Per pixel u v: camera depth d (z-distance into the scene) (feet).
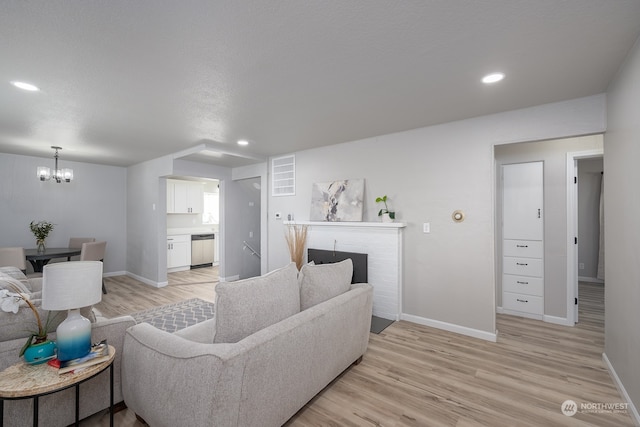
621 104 6.56
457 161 10.37
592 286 16.65
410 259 11.42
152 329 5.59
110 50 5.88
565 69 6.72
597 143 10.48
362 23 5.08
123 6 4.60
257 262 20.56
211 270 22.17
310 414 6.09
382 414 6.10
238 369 4.38
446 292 10.59
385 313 11.83
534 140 9.05
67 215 17.93
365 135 12.19
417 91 7.91
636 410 5.83
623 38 5.52
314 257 14.01
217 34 5.39
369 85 7.54
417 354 8.73
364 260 12.29
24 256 12.98
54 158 17.13
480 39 5.56
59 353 4.80
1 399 4.15
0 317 5.10
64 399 5.47
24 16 4.80
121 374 6.07
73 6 4.58
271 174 16.39
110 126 10.89
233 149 14.67
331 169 13.83
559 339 9.73
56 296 4.68
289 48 5.86
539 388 7.01
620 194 6.65
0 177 15.80
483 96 8.24
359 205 12.57
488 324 9.78
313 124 10.71
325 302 6.75
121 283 17.78
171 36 5.43
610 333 7.52
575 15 4.86
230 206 18.76
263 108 9.12
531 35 5.44
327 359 6.52
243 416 4.56
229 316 5.06
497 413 6.14
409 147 11.45
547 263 11.35
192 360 4.44
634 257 5.87
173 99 8.37
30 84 7.34
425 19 4.98
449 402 6.49
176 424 4.62
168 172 16.15
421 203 11.15
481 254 9.91
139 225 18.74
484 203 9.86
